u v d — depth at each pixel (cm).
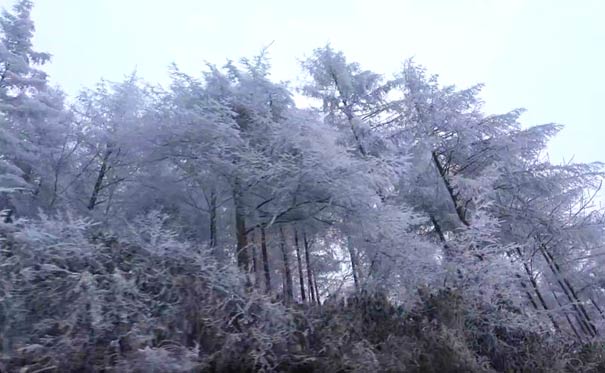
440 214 1345
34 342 424
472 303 834
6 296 432
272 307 579
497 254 952
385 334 693
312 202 895
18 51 1200
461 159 1423
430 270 894
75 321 436
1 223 550
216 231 1023
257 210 945
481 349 765
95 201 1095
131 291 508
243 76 980
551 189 1367
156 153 910
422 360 640
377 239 916
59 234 568
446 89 1450
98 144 1118
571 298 1333
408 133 1434
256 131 903
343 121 1421
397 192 1086
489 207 1281
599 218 1409
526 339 821
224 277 618
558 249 1405
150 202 961
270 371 510
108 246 610
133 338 443
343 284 1109
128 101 1139
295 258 1245
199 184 948
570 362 806
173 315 516
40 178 1053
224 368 484
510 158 1381
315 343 586
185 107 887
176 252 641
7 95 1113
